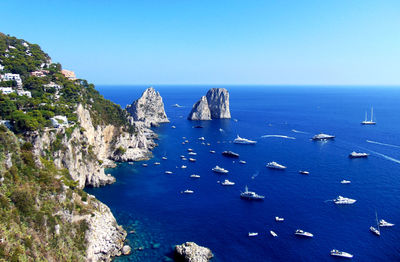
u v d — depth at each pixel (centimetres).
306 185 13088
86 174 12381
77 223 7738
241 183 13438
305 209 10756
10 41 18425
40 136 9512
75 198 8312
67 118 11806
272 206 11038
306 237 8969
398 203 11138
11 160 6819
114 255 8031
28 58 16988
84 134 12394
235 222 9875
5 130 7156
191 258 7700
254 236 9031
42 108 11431
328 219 10006
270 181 13650
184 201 11481
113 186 12875
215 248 8450
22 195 6306
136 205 11044
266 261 7894
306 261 7888
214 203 11338
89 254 7469
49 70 16888
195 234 9150
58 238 6756
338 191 12350
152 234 9100
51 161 9481
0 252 5159
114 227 8788
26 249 5719
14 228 5775
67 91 14400
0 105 9700
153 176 14288
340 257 8000
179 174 14638
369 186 12862
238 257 8062
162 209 10762
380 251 8244
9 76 13388
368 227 9475
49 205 7019
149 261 7856
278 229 9425
